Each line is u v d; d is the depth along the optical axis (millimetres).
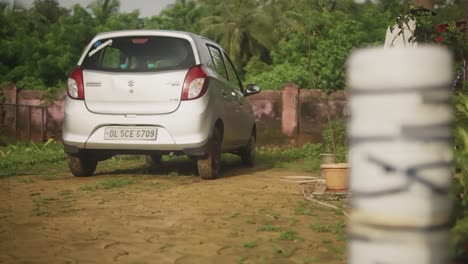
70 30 35375
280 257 3150
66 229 3945
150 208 4805
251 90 8742
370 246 1075
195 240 3600
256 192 5836
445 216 1074
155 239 3629
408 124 1056
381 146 1076
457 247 2330
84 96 6656
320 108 14070
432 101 1057
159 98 6477
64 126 6754
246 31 42125
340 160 8227
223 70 7875
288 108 14180
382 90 1069
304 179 7129
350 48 14977
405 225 1050
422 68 1051
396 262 1050
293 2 9227
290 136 14172
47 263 3043
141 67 6758
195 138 6445
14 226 4043
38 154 11141
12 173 7734
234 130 7844
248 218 4367
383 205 1070
